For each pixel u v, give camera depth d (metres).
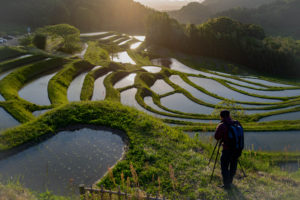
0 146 14.58
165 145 13.95
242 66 119.06
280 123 38.59
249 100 55.47
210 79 71.00
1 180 11.49
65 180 11.59
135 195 9.02
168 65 101.56
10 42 104.75
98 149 14.48
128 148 14.05
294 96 59.44
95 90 52.44
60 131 16.77
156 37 138.38
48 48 97.81
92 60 83.19
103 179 10.93
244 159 14.24
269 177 11.66
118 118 17.62
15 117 30.03
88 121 17.52
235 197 9.42
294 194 9.71
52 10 177.00
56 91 46.47
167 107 46.53
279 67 118.44
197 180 10.59
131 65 80.31
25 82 50.88
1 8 162.12
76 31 104.56
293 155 21.30
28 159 13.59
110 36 158.62
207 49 127.62
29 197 9.04
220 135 9.20
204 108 46.69
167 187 10.15
